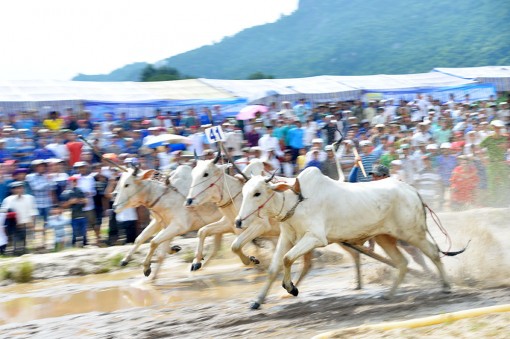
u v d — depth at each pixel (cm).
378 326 820
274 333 882
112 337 911
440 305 982
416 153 1772
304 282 1255
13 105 2091
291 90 2664
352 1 15012
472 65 8250
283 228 1035
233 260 1518
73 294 1248
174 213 1341
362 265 1377
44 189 1641
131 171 1336
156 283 1313
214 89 2661
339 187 1033
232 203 1267
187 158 1705
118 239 1692
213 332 908
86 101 2194
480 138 1853
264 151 1791
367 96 2731
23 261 1427
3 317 1098
